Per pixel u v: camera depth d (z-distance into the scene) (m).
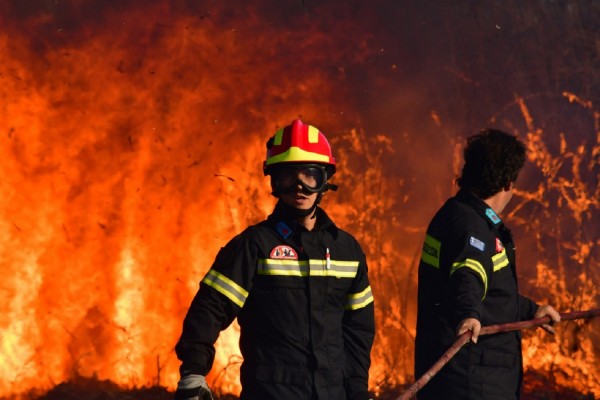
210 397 4.02
